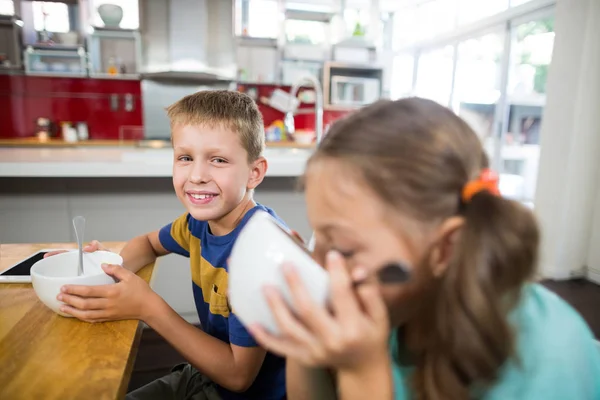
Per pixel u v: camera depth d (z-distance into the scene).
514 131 5.54
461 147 0.42
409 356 0.51
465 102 5.69
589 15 2.82
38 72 4.54
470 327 0.38
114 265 0.67
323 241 0.41
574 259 3.07
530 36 4.82
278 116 5.71
